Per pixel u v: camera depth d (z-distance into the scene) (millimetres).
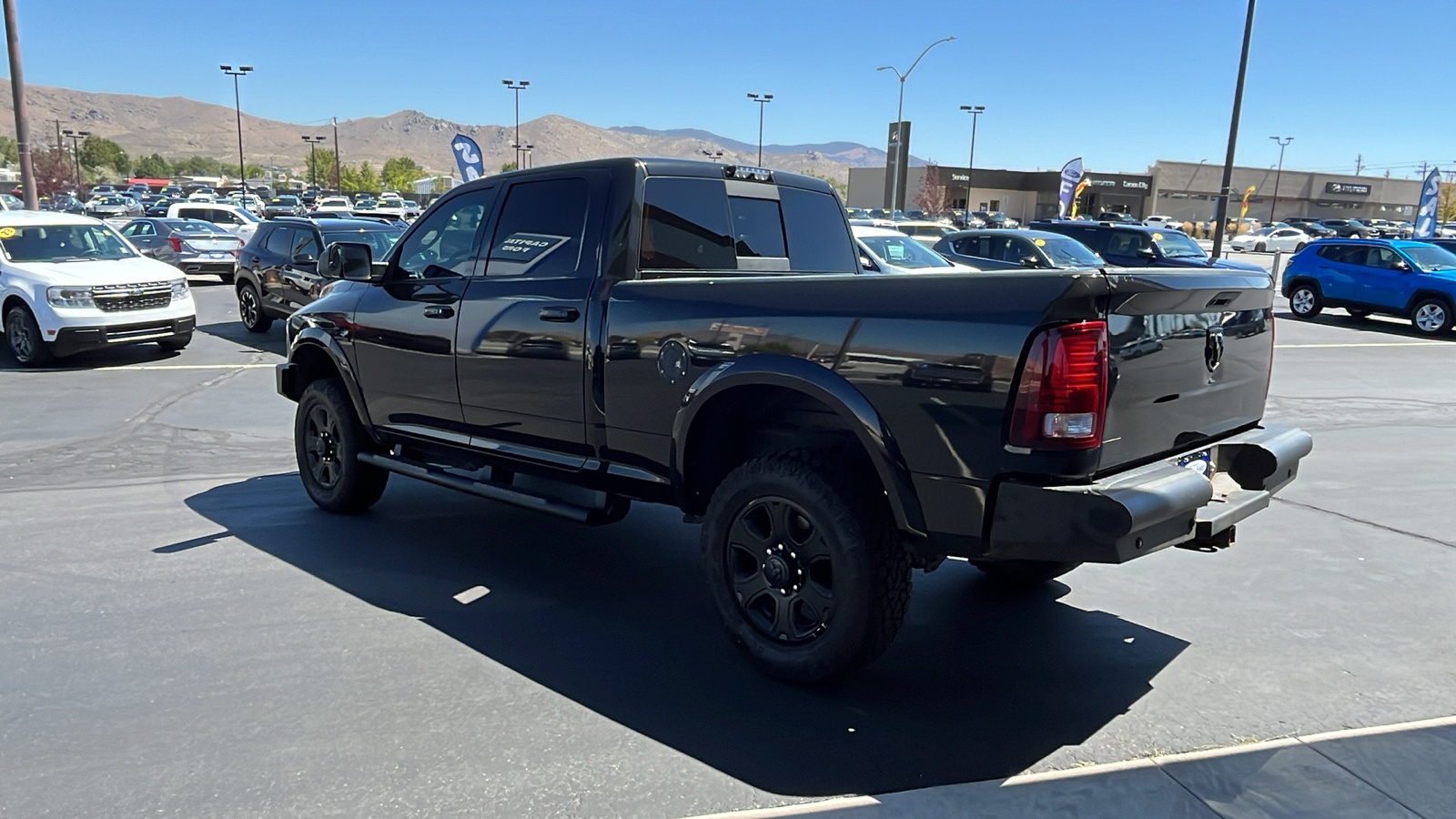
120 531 5391
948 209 77500
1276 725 3346
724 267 4477
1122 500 2848
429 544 5254
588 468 4246
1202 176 85938
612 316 4031
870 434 3227
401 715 3342
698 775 2982
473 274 4738
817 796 2875
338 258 5160
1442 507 6172
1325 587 4742
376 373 5246
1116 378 3012
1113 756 3125
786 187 4852
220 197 83312
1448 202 89875
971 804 2844
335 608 4316
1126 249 19484
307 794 2850
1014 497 2982
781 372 3416
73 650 3836
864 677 3705
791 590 3562
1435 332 16938
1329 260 18625
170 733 3195
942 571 4988
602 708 3420
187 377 10586
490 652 3873
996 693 3576
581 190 4305
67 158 136125
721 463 3975
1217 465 3625
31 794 2838
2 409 8820
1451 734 3279
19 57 21188
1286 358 13648
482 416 4699
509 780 2943
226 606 4316
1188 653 3957
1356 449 7859
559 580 4742
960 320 3055
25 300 10906
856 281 3324
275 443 7617
